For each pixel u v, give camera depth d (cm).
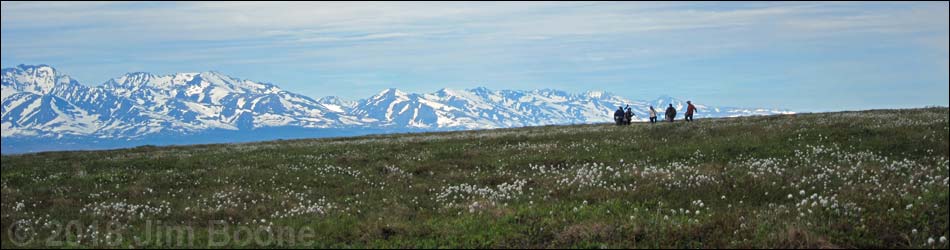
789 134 3356
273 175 2933
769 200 1828
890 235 1398
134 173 3105
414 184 2636
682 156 3014
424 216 1855
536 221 1614
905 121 3697
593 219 1603
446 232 1560
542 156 3272
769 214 1586
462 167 3123
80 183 2789
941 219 1469
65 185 2762
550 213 1686
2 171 3253
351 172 3042
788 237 1371
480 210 1833
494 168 3073
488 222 1630
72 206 2320
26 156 4528
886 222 1464
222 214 2078
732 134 3662
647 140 3675
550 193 2125
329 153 3972
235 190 2548
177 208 2233
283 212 2103
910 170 2152
